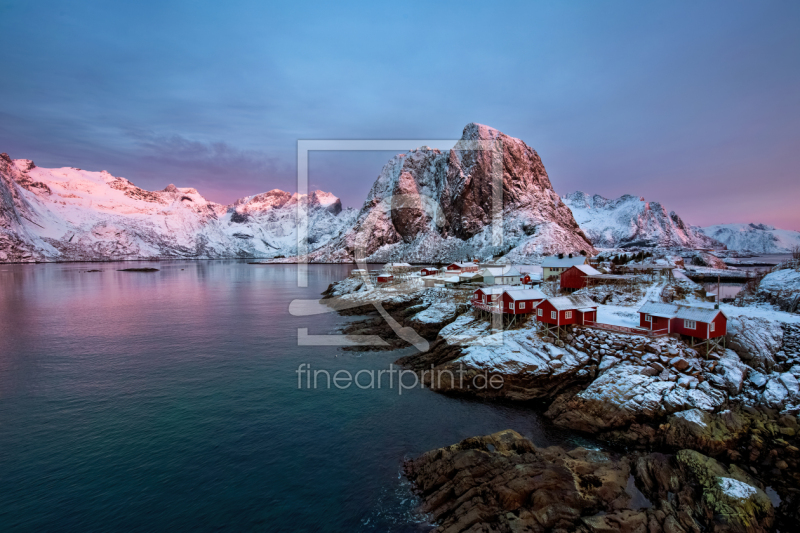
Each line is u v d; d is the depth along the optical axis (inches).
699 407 1109.1
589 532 692.1
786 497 815.1
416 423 1194.0
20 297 3986.2
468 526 730.2
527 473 834.8
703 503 762.2
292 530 756.0
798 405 1086.4
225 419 1211.2
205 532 749.3
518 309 1780.3
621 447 1056.2
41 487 874.1
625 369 1307.8
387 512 803.4
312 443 1074.1
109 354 1899.6
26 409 1280.8
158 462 976.9
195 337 2235.5
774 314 1621.6
